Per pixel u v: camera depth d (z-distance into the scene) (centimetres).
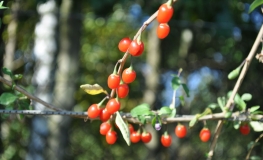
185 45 147
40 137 112
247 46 114
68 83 118
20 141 113
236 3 106
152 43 155
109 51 238
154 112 55
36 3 99
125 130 49
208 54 146
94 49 240
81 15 108
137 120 57
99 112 52
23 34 136
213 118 57
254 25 107
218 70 139
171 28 144
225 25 98
